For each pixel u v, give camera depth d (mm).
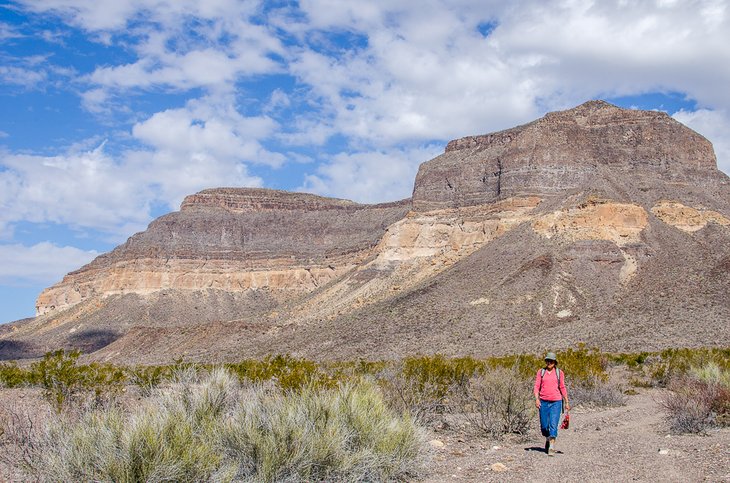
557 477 12008
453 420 19609
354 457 11555
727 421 18531
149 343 128875
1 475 10234
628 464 13125
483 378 22172
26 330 196500
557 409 15070
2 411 13812
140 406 13883
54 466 9539
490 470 12820
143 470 9344
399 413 17312
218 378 14539
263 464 10633
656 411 23188
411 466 12328
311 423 11789
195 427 11656
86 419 10492
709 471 12055
